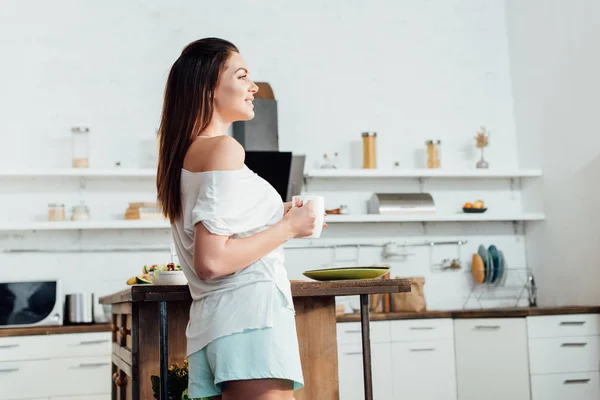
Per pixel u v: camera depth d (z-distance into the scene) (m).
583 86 5.10
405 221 5.48
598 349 4.71
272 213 1.83
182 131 1.87
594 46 4.98
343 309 4.98
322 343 2.62
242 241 1.74
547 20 5.48
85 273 5.16
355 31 5.79
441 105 5.84
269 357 1.70
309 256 5.49
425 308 5.27
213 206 1.73
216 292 1.76
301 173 5.18
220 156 1.76
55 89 5.28
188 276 1.86
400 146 5.73
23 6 5.32
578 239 5.18
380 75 5.78
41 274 5.11
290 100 5.60
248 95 1.92
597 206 4.98
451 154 5.81
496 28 6.02
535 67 5.66
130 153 5.32
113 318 3.65
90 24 5.39
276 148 5.15
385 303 5.28
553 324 4.68
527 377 4.63
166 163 1.89
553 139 5.46
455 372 4.84
